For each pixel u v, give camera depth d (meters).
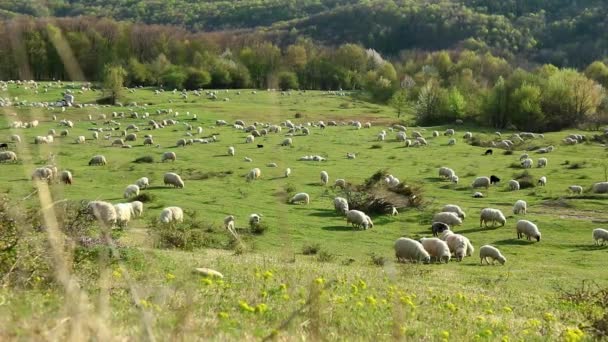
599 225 40.53
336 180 52.91
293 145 71.88
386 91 127.19
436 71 144.00
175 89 123.38
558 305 15.56
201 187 48.91
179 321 5.36
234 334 6.06
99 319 4.71
